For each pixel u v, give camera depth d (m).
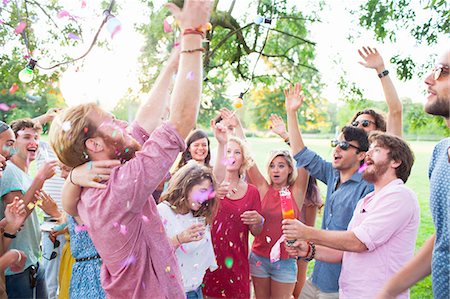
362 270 1.79
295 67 6.22
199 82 1.21
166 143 1.16
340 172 2.34
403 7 4.73
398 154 1.83
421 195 7.69
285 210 1.82
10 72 4.37
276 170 2.87
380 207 1.76
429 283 4.01
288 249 1.89
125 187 1.14
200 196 2.22
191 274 2.17
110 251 1.20
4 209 2.34
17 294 2.28
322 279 2.15
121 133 1.29
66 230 2.28
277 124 3.17
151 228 1.26
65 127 1.23
